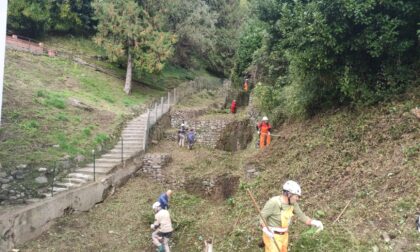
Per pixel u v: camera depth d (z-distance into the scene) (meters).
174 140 18.92
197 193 12.91
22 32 26.44
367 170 7.84
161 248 7.79
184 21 27.61
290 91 13.20
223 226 8.71
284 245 4.99
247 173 11.31
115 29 23.19
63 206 9.58
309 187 8.56
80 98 18.97
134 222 9.88
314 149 9.94
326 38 9.23
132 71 26.75
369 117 9.27
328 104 11.26
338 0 8.86
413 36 9.40
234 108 22.17
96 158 13.89
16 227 7.91
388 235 5.92
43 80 19.73
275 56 16.42
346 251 5.88
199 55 34.81
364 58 9.97
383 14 9.19
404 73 9.33
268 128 12.95
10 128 12.79
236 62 26.19
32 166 11.26
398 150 7.76
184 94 25.58
